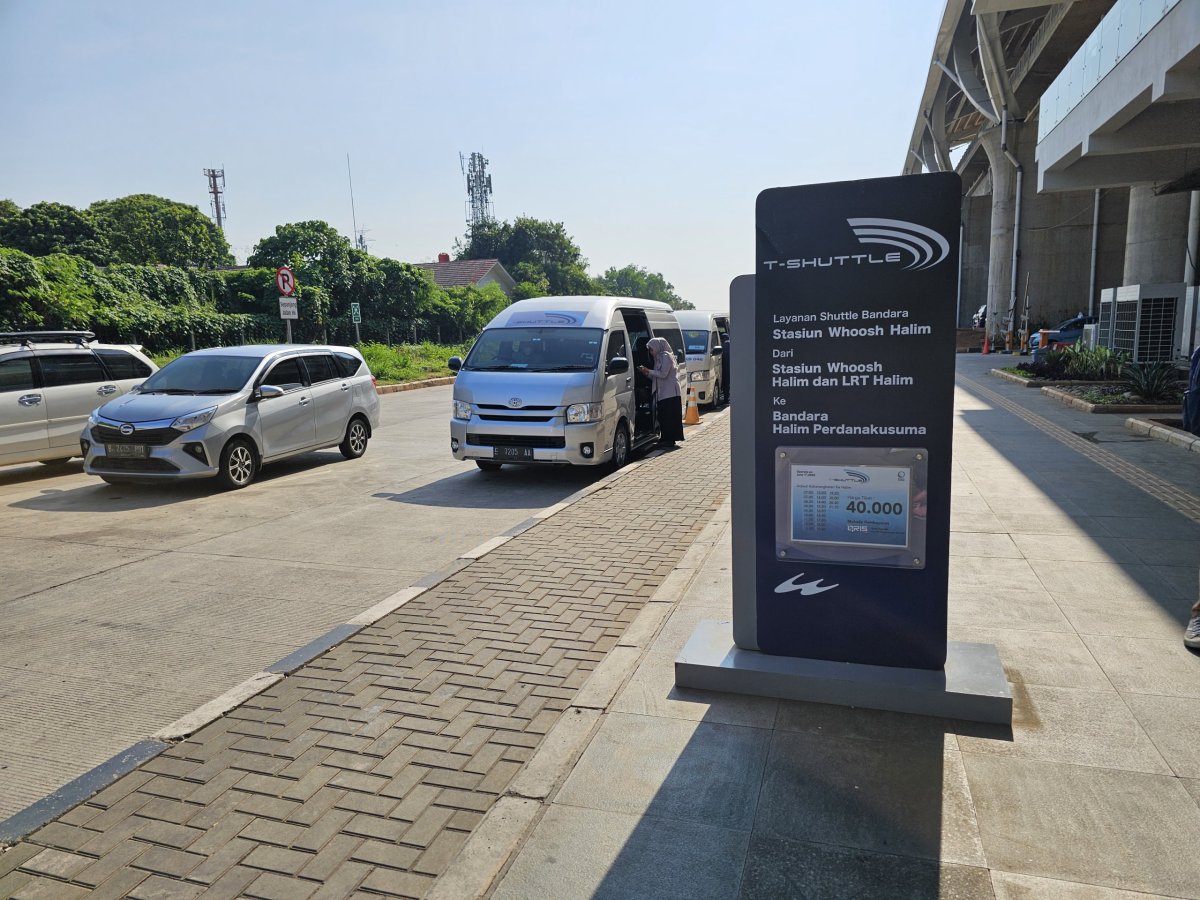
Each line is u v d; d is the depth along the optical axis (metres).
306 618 5.42
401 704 3.94
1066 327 35.62
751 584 4.00
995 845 2.69
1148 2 13.45
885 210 3.50
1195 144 16.56
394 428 15.54
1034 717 3.49
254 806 3.13
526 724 3.72
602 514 7.77
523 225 75.06
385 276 37.16
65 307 20.09
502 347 10.58
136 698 4.28
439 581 5.79
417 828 2.97
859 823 2.84
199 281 28.81
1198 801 2.88
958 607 4.76
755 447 3.84
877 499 3.67
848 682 3.65
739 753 3.31
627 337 11.28
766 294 3.71
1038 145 22.27
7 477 10.90
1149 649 4.13
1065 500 7.36
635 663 4.21
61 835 2.99
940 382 3.53
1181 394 13.74
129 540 7.50
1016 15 33.28
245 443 10.02
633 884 2.59
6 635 5.18
